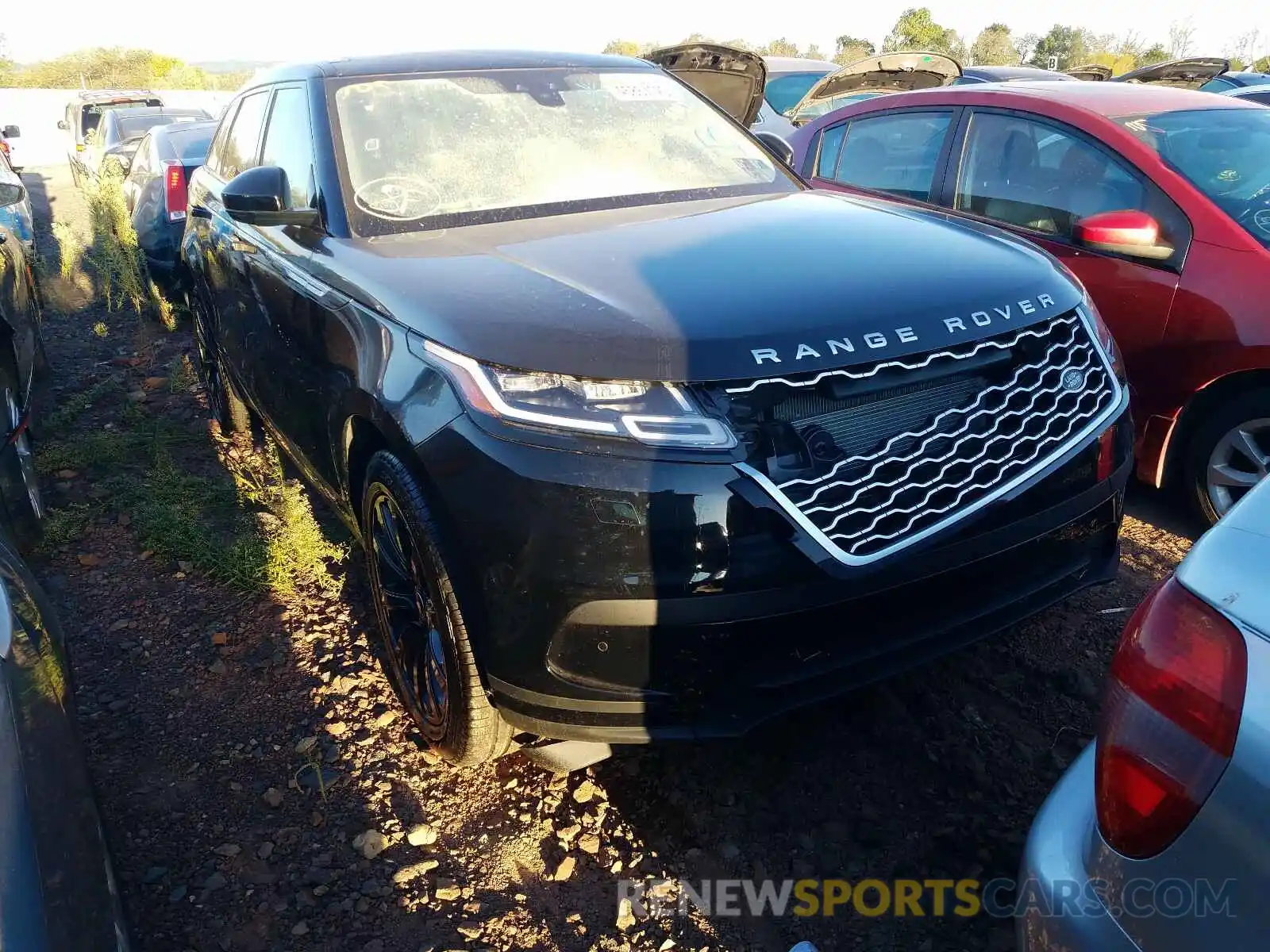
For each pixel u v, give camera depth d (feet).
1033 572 7.84
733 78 25.30
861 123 17.29
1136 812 4.08
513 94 11.67
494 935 7.02
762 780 8.35
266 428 13.47
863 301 7.34
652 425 6.54
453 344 7.24
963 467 7.25
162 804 8.34
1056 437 7.81
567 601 6.61
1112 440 8.20
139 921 7.18
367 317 8.45
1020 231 13.83
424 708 8.60
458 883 7.47
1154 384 11.97
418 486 7.64
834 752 8.63
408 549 8.29
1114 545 8.61
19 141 82.02
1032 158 13.99
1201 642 3.99
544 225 9.70
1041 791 8.09
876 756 8.56
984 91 14.99
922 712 9.07
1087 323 8.45
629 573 6.49
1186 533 12.27
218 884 7.52
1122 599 10.85
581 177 10.81
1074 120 13.44
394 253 9.21
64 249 29.63
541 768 8.61
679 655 6.65
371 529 8.94
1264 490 4.46
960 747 8.63
